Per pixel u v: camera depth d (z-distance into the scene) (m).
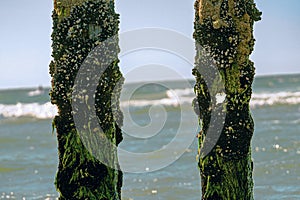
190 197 11.95
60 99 6.43
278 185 12.41
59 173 6.47
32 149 20.67
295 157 15.52
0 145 22.19
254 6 6.53
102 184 6.45
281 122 24.78
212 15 6.43
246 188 6.56
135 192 12.45
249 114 6.58
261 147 17.53
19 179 14.68
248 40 6.46
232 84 6.46
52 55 6.48
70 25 6.36
